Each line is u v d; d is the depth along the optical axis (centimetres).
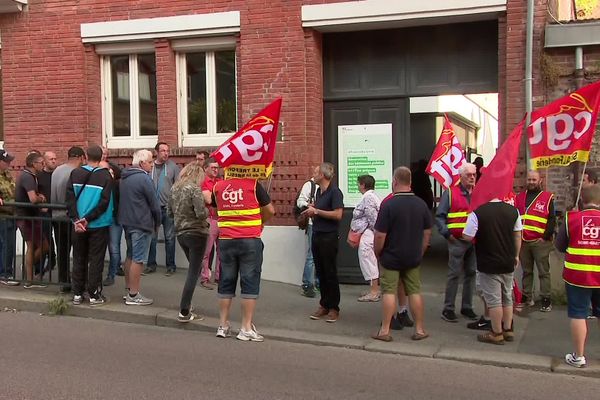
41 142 1038
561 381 539
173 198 700
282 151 914
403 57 909
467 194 720
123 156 1010
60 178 807
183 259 982
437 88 895
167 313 723
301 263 912
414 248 641
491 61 870
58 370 534
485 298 639
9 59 1048
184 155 972
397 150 916
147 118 1036
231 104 988
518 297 743
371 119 927
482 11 827
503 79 834
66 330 680
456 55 885
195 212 683
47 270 855
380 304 806
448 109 1432
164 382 509
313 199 817
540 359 587
